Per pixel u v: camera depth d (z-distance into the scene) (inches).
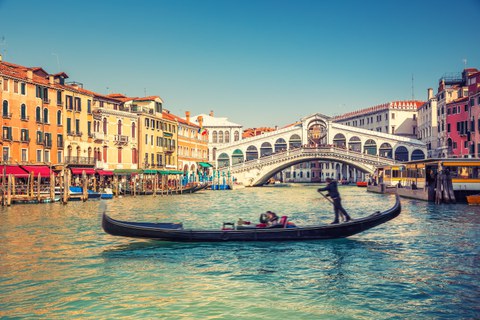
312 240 658.8
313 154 2667.3
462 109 2180.1
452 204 1326.3
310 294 430.6
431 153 2711.6
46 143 1562.5
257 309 392.8
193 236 631.2
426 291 435.5
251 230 634.8
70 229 800.9
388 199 1679.4
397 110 3415.4
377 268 520.1
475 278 477.1
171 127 2448.3
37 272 506.3
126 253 600.7
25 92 1476.4
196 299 418.3
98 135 1838.1
